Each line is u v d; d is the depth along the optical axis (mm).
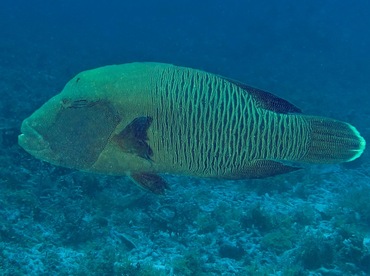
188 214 5742
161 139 1730
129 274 4188
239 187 7203
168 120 1726
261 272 4598
